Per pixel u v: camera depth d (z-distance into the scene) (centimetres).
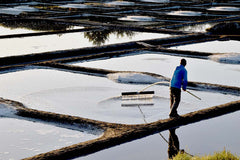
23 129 737
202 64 1483
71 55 1717
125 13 4138
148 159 588
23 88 1080
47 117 793
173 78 800
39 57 1614
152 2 5919
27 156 602
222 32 2480
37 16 3591
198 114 806
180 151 616
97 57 1616
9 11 4094
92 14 3897
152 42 2070
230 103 890
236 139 675
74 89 1063
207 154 599
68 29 2764
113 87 1094
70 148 620
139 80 1156
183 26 3044
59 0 5988
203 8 4847
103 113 843
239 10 4566
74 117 782
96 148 636
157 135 706
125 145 656
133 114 834
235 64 1494
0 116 812
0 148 633
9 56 1550
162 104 907
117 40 2253
